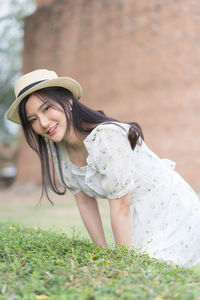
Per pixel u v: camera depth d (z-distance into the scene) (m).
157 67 13.78
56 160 3.51
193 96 13.02
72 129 3.14
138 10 14.33
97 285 2.26
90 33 15.86
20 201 14.40
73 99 3.09
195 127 12.95
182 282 2.30
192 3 13.17
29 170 17.84
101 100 15.37
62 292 2.19
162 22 13.71
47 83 2.95
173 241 3.22
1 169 30.98
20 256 3.04
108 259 2.81
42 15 17.67
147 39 14.07
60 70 16.94
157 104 13.72
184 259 3.21
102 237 3.54
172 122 13.36
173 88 13.40
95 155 3.04
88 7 15.93
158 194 3.33
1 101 24.94
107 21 15.27
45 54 17.56
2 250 3.17
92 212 3.57
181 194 3.41
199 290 2.15
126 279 2.31
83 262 2.82
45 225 7.24
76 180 3.47
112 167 3.04
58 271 2.53
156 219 3.31
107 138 3.01
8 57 24.09
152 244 3.21
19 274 2.53
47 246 3.28
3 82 24.52
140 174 3.27
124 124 3.06
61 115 3.00
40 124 3.03
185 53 13.22
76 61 16.30
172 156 13.30
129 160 3.09
